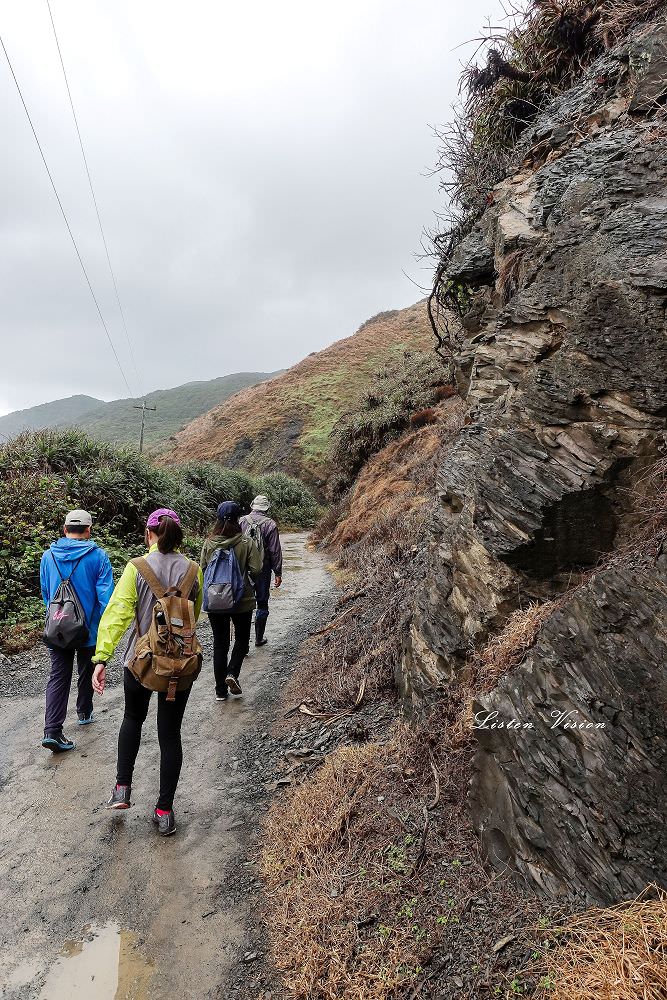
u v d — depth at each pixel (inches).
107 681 214.7
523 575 104.7
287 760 146.3
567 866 72.9
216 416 1658.5
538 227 124.3
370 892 91.1
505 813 84.7
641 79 118.3
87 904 105.0
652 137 110.2
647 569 75.8
